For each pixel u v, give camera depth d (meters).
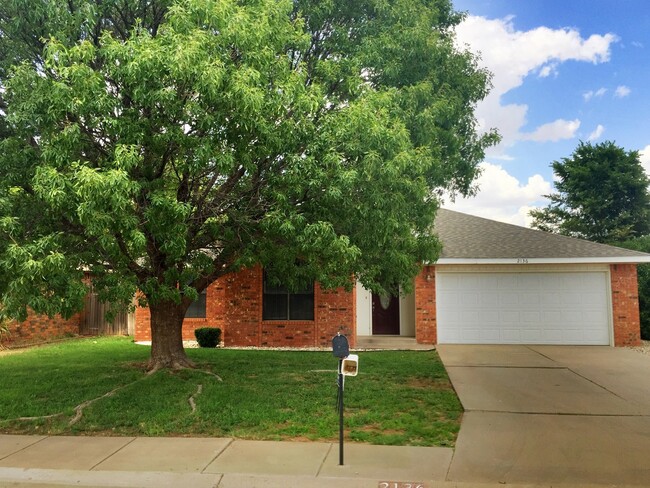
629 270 16.08
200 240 9.89
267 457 6.38
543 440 6.90
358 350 15.43
